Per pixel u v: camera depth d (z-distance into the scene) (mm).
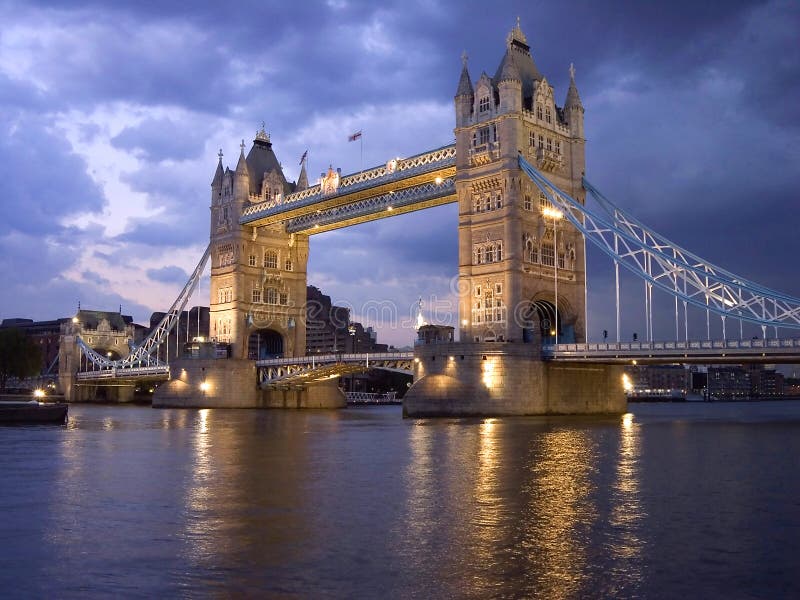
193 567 18688
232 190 138250
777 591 17000
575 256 102125
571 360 89188
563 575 18062
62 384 190625
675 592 16922
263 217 130625
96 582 17516
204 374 131500
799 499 27641
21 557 19594
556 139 101500
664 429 67375
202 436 58781
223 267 138375
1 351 143625
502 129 96250
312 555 19750
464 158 99875
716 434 60469
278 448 47594
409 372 110312
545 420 81750
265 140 144250
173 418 92125
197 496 28297
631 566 18781
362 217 122875
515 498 27766
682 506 26234
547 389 93062
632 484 31234
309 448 47500
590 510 25469
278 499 27609
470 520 23875
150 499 27688
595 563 19031
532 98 99312
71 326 193375
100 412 113500
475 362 90125
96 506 26312
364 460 40250
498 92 99188
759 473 34719
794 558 19516
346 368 119688
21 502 27156
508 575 18062
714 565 18906
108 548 20469
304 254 143625
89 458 41625
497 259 95812
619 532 22266
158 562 19109
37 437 57781
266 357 145875
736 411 164125
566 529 22641
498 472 35000
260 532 22234
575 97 104000
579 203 102000
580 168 102688
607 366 101812
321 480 32438
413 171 105750
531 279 95375
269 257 139250
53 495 28641
